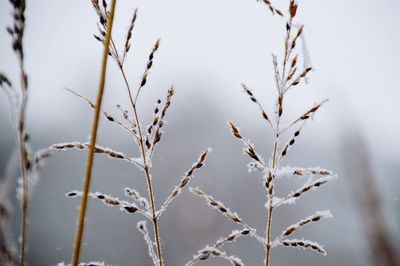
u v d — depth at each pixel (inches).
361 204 73.8
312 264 561.6
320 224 597.3
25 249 45.1
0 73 43.3
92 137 51.0
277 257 617.9
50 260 641.6
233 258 60.1
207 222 581.0
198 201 606.2
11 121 44.8
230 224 597.6
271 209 62.2
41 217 751.1
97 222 762.2
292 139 62.1
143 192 828.6
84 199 49.6
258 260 591.2
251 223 776.3
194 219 586.6
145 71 62.4
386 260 69.7
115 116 61.9
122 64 61.4
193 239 574.6
